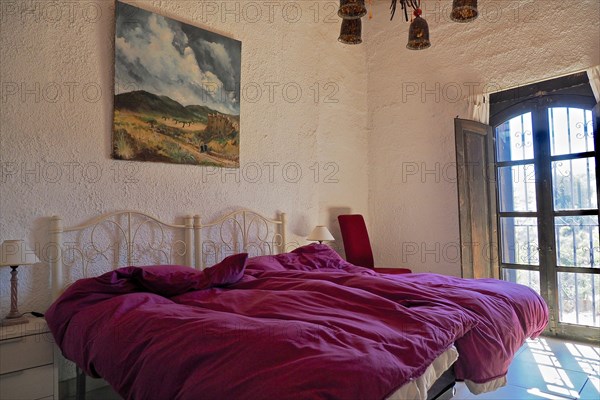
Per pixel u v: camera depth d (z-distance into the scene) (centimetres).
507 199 418
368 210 517
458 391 261
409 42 272
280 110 414
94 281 222
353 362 122
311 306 193
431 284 258
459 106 444
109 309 198
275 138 407
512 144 416
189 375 140
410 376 129
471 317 187
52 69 268
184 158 329
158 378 147
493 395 255
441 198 458
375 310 184
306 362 123
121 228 295
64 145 271
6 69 251
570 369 299
